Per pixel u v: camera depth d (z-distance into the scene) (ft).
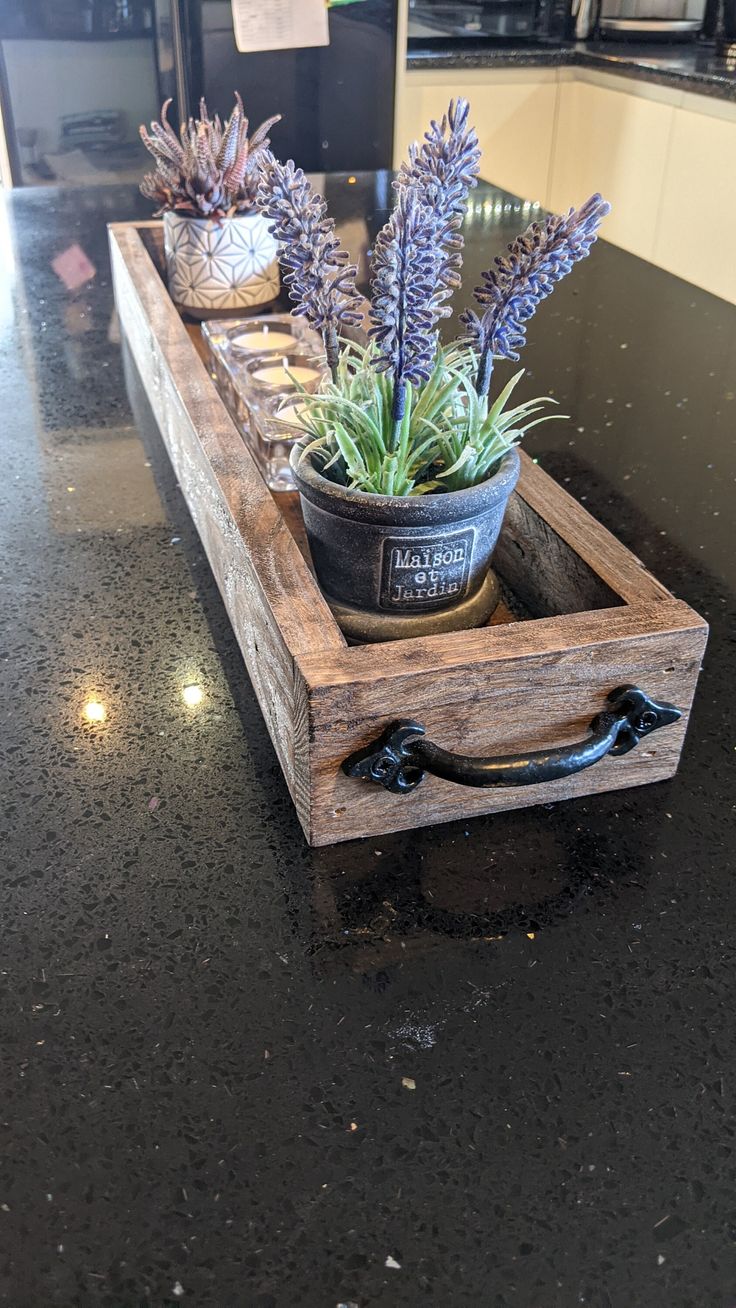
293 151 9.19
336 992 1.72
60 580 2.75
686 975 1.76
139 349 3.84
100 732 2.25
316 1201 1.43
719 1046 1.65
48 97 8.50
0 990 1.71
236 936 1.81
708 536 2.95
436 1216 1.42
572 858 1.99
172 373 3.09
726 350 4.12
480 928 1.84
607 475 3.25
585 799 2.14
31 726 2.26
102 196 5.91
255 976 1.74
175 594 2.70
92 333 4.27
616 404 3.69
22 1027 1.65
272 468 3.01
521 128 9.71
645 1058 1.63
